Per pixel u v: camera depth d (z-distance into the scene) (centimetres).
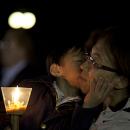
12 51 621
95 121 306
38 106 361
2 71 644
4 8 1002
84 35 349
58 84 363
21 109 308
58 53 354
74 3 948
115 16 897
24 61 607
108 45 289
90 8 919
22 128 359
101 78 293
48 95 363
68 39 351
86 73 321
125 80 286
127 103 282
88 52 329
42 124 342
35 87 370
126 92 287
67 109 341
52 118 340
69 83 355
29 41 619
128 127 274
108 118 282
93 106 307
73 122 311
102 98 295
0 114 366
